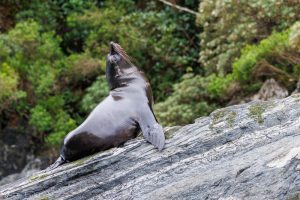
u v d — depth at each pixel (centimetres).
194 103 2939
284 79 2727
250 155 1577
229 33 3041
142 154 1639
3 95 3061
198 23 3281
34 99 3228
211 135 1636
